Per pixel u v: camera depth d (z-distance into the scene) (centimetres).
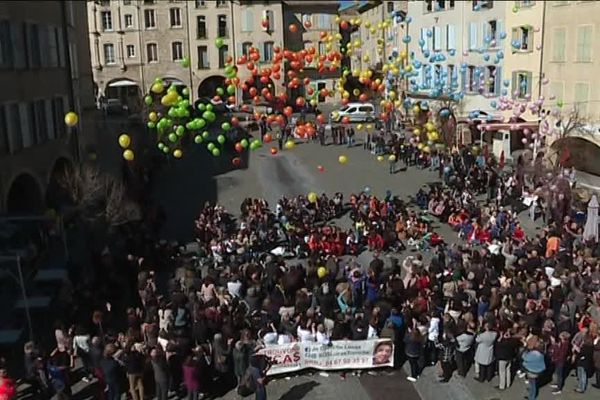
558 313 1620
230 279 1845
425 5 5178
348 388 1525
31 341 1525
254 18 6694
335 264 1989
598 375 1462
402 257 2372
